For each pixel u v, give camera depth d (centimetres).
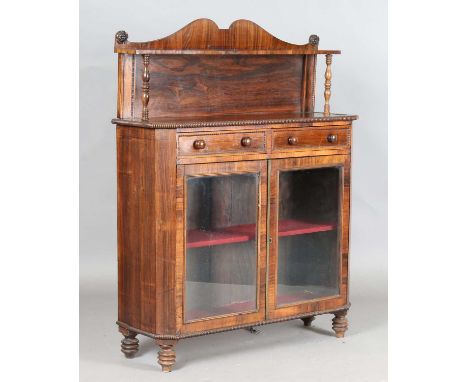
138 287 453
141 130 443
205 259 453
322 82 580
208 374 447
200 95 483
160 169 438
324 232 484
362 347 480
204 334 454
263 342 486
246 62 493
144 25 555
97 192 564
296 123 469
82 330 497
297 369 454
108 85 554
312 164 475
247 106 496
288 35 578
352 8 581
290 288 477
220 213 454
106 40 549
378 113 587
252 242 463
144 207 446
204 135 445
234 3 569
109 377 443
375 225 594
